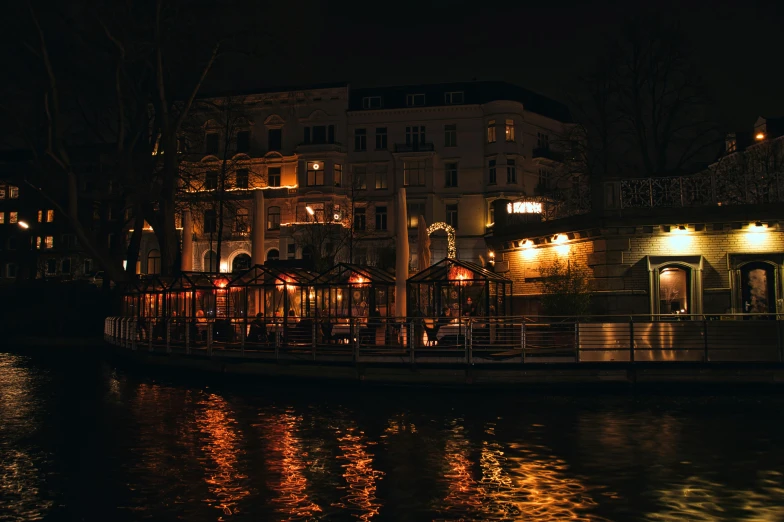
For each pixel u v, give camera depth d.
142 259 71.44
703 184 27.39
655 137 42.44
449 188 67.75
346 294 31.88
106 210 47.09
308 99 70.25
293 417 19.30
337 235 64.69
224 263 69.31
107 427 18.27
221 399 22.58
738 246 26.91
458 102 69.06
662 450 15.17
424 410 20.00
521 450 15.30
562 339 24.92
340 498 12.15
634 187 27.72
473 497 12.16
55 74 40.81
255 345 27.56
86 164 55.12
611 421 18.28
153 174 43.88
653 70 42.19
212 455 15.14
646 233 27.47
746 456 14.65
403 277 25.92
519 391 22.50
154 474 13.70
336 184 68.62
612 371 22.31
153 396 23.52
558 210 32.34
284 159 70.00
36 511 11.61
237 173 70.06
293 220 68.81
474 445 15.82
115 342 37.25
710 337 22.27
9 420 19.34
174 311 34.56
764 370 21.94
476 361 22.86
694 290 26.98
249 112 69.38
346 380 23.75
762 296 27.00
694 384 22.08
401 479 13.26
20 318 51.53
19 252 74.75
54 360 37.31
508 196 66.25
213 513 11.44
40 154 42.31
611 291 27.52
